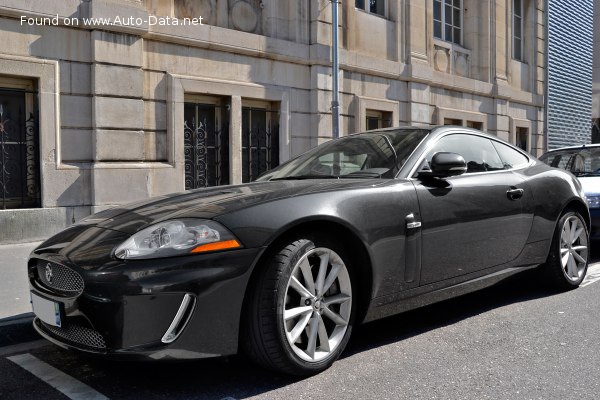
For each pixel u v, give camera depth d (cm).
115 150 825
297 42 1067
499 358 340
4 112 757
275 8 1041
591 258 690
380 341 374
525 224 438
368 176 373
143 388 303
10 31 738
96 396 295
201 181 957
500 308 452
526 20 1838
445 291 376
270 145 1052
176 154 891
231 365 330
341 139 453
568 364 329
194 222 282
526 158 489
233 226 281
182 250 270
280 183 356
